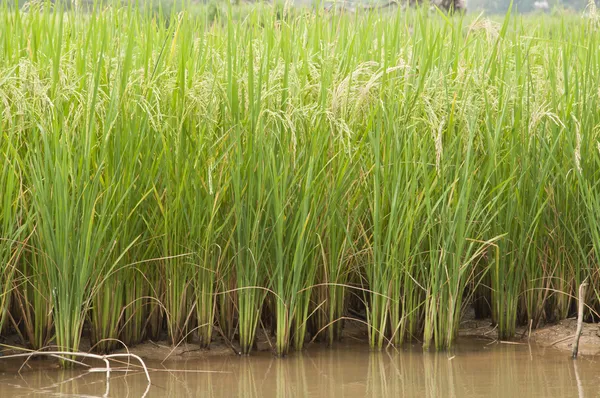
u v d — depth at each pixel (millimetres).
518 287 6734
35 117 5793
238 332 6492
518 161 6617
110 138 5812
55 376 5605
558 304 6988
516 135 6551
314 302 6492
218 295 6402
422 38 6906
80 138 5754
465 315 7363
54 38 6492
